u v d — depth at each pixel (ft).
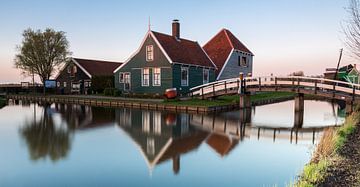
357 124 42.45
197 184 23.67
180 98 91.97
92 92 132.87
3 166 28.50
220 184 23.66
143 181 24.36
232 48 121.19
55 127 51.31
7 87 170.91
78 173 26.37
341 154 27.30
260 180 24.45
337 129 38.32
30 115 69.82
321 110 80.59
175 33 108.99
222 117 64.39
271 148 35.55
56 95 136.05
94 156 31.83
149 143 38.24
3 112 77.20
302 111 71.51
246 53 130.93
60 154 32.81
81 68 142.72
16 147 35.94
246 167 27.99
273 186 23.00
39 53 143.23
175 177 25.27
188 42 113.39
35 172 26.73
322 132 46.60
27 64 143.54
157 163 29.32
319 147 31.01
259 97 111.45
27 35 143.84
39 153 33.24
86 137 42.16
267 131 47.73
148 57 100.78
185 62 99.30
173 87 94.94
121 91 109.81
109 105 93.15
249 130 48.60
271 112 75.00
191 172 26.55
